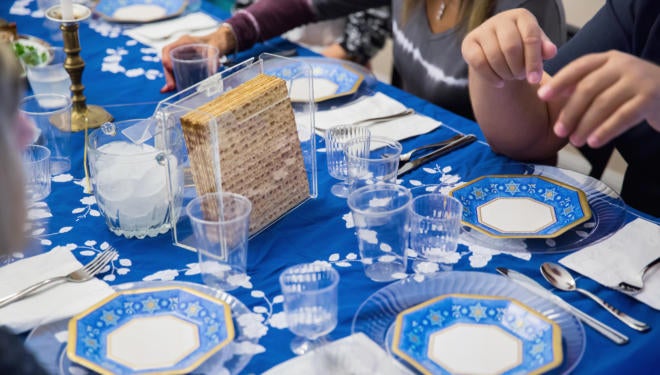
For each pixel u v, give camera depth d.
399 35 1.97
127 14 2.00
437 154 1.35
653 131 1.42
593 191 1.21
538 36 1.17
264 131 1.11
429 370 0.83
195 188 1.09
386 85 1.64
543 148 1.36
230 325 0.89
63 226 1.16
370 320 0.92
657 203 1.47
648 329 0.91
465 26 1.75
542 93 1.06
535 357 0.85
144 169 1.09
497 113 1.32
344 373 0.83
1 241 0.69
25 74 1.59
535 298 0.95
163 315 0.93
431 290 0.97
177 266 1.06
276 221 1.17
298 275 0.91
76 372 0.83
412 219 1.04
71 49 1.43
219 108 1.05
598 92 1.01
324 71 1.65
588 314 0.95
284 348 0.89
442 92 1.83
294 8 1.88
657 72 1.00
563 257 1.06
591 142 1.02
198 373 0.83
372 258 1.02
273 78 1.14
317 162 1.35
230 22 1.81
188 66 1.53
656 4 1.42
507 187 1.22
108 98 1.60
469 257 1.06
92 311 0.92
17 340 0.83
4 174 0.66
